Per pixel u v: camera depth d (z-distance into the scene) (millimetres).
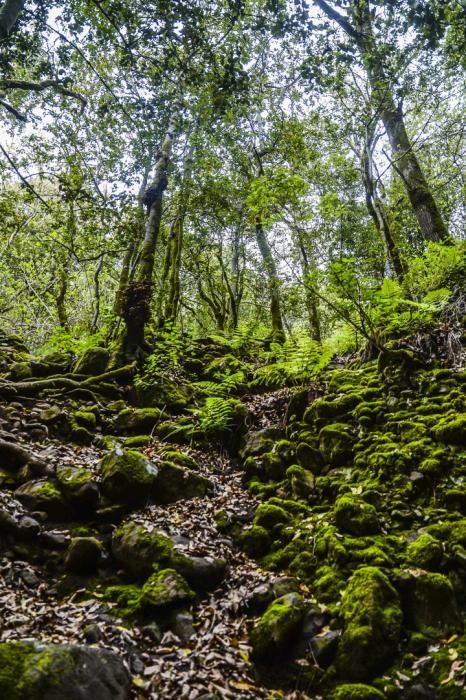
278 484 5410
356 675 3008
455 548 3629
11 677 2316
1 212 12578
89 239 10969
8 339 9703
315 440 5676
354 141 12047
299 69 8898
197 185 13891
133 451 5246
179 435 6543
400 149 10516
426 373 5793
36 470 5117
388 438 5172
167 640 3340
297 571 3984
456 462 4500
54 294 17078
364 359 7000
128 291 8633
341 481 4961
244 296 23016
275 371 7723
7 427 5980
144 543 4152
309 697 2977
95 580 4047
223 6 8977
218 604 3730
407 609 3371
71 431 6246
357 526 4156
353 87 10781
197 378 8898
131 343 8555
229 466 6062
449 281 7660
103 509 4703
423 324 6625
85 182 13727
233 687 2979
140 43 8367
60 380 7375
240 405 6773
